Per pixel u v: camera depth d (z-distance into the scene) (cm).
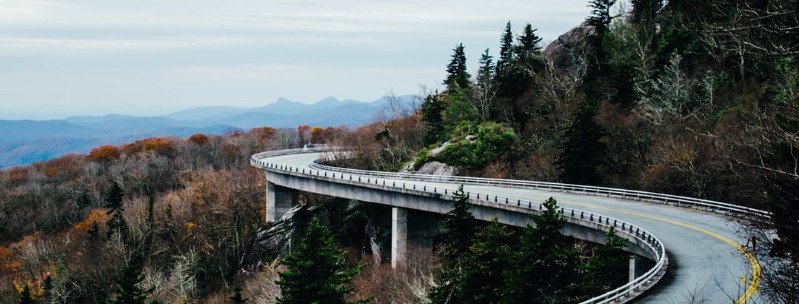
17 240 11988
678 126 6788
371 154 10356
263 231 8506
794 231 1933
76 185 14062
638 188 6650
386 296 5722
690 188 6084
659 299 3219
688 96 7319
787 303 1934
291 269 3956
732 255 3925
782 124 2233
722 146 5362
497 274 3719
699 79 7588
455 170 8512
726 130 5791
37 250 9550
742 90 6750
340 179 7556
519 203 5503
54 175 15425
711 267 3716
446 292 3959
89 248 9038
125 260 8269
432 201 6450
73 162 17088
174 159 15950
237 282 8006
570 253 3669
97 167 15525
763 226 2591
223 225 9325
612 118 7544
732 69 7456
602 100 8331
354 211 8506
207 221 9581
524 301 3606
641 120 7369
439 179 7850
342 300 3903
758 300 3061
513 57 10531
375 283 6141
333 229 8400
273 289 6244
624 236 4444
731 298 3091
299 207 8706
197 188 11250
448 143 9238
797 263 2073
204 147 17012
